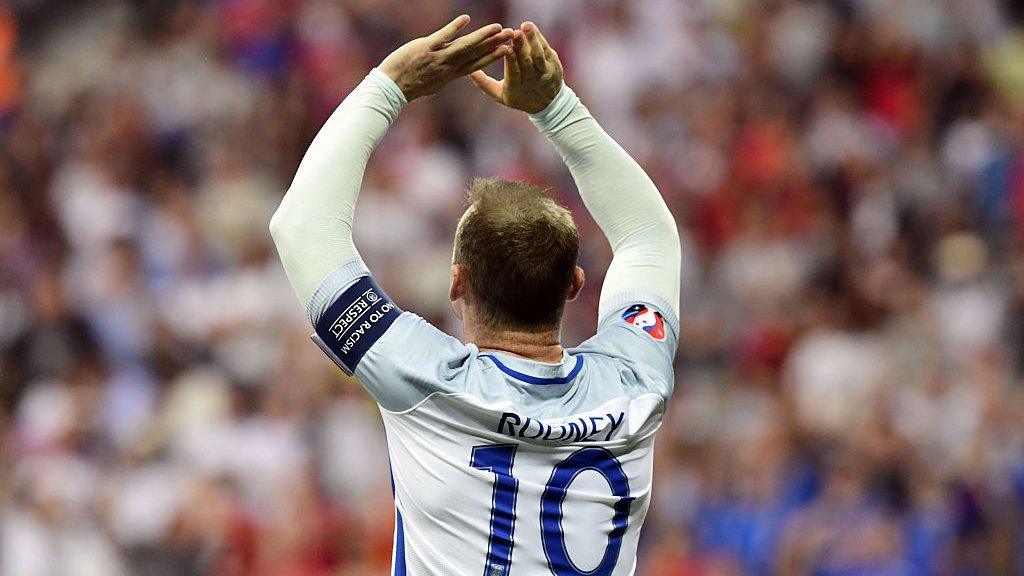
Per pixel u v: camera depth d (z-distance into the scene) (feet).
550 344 32.71
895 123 160.76
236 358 125.29
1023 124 154.30
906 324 123.24
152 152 162.91
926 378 116.98
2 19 185.47
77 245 150.30
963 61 163.12
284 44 171.42
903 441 106.42
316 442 109.81
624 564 32.81
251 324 129.70
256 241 145.28
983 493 104.58
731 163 152.15
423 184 147.43
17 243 148.56
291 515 103.14
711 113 157.28
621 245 35.96
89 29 184.55
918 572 100.37
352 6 173.68
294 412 112.16
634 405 32.73
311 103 165.89
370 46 172.45
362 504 103.14
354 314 31.86
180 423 116.78
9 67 181.78
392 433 32.42
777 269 133.69
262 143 160.56
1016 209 144.05
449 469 31.55
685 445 110.22
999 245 141.38
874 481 103.71
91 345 129.49
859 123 157.38
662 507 105.81
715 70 165.37
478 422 31.48
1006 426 109.81
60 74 179.32
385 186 145.48
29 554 107.76
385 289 135.03
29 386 127.65
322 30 171.63
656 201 36.04
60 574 107.65
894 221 142.41
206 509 106.52
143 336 129.08
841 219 144.36
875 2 169.58
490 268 32.17
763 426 110.32
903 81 163.53
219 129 163.02
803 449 108.78
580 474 31.99
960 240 137.80
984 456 107.45
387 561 98.89
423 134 152.87
